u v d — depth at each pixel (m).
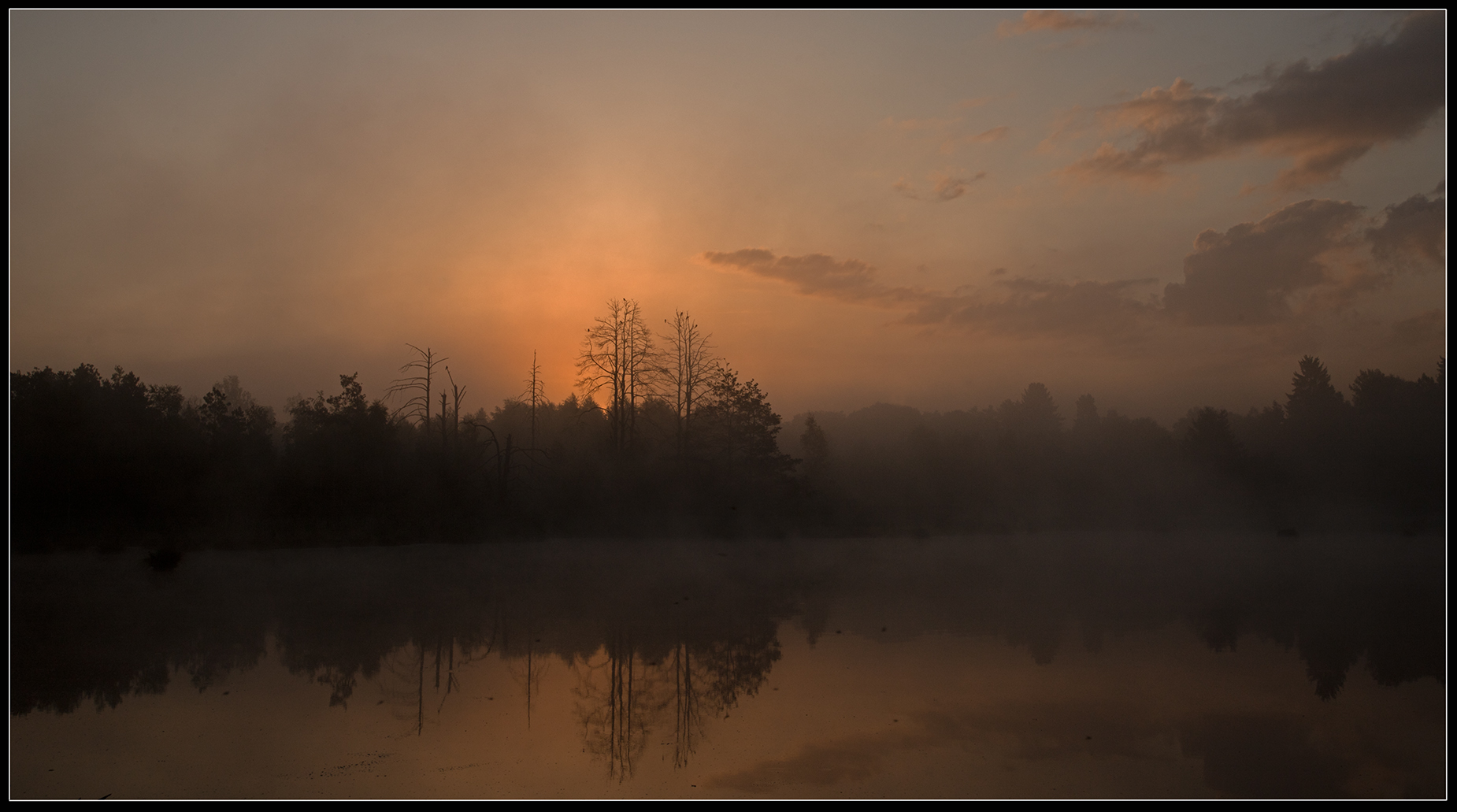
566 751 9.45
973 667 13.55
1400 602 20.95
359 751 9.49
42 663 14.57
